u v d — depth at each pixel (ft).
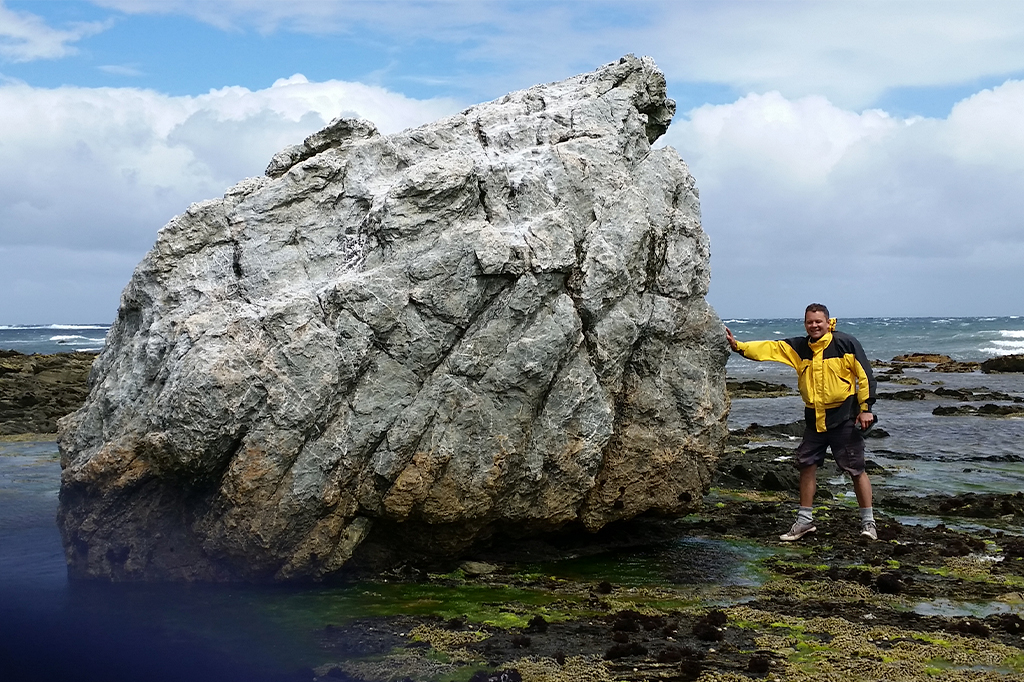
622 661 19.13
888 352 213.46
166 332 25.03
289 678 18.43
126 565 24.68
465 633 20.81
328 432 23.81
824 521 32.99
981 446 57.11
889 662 18.97
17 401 69.56
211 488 23.84
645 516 29.30
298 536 23.79
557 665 18.89
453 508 24.73
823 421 30.17
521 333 25.29
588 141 28.76
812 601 23.26
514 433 25.14
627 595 24.02
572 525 27.86
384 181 27.99
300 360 23.53
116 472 24.16
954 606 22.91
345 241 26.81
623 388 27.84
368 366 24.54
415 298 24.64
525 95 32.04
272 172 29.07
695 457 28.78
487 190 26.40
